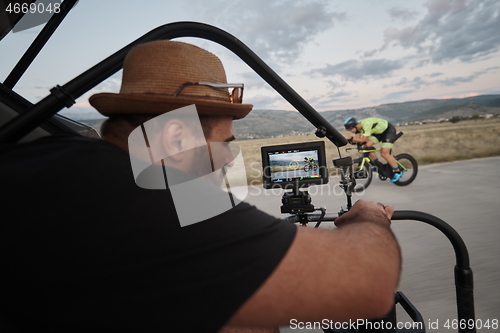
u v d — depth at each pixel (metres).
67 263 0.41
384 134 5.95
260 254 0.44
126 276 0.41
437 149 15.21
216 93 0.60
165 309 0.41
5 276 0.42
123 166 0.49
